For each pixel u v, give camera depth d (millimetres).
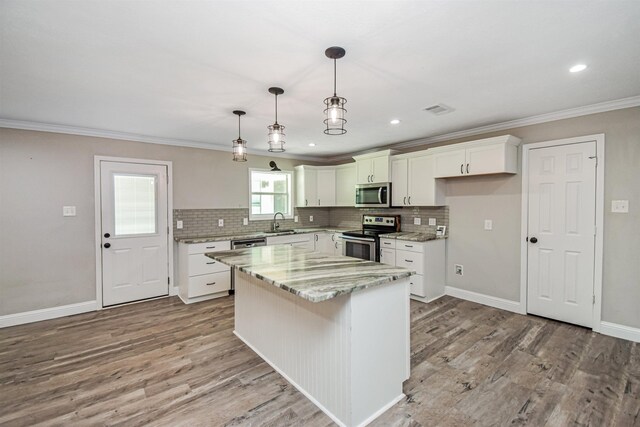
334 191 5863
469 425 1855
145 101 2826
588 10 1549
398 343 2090
